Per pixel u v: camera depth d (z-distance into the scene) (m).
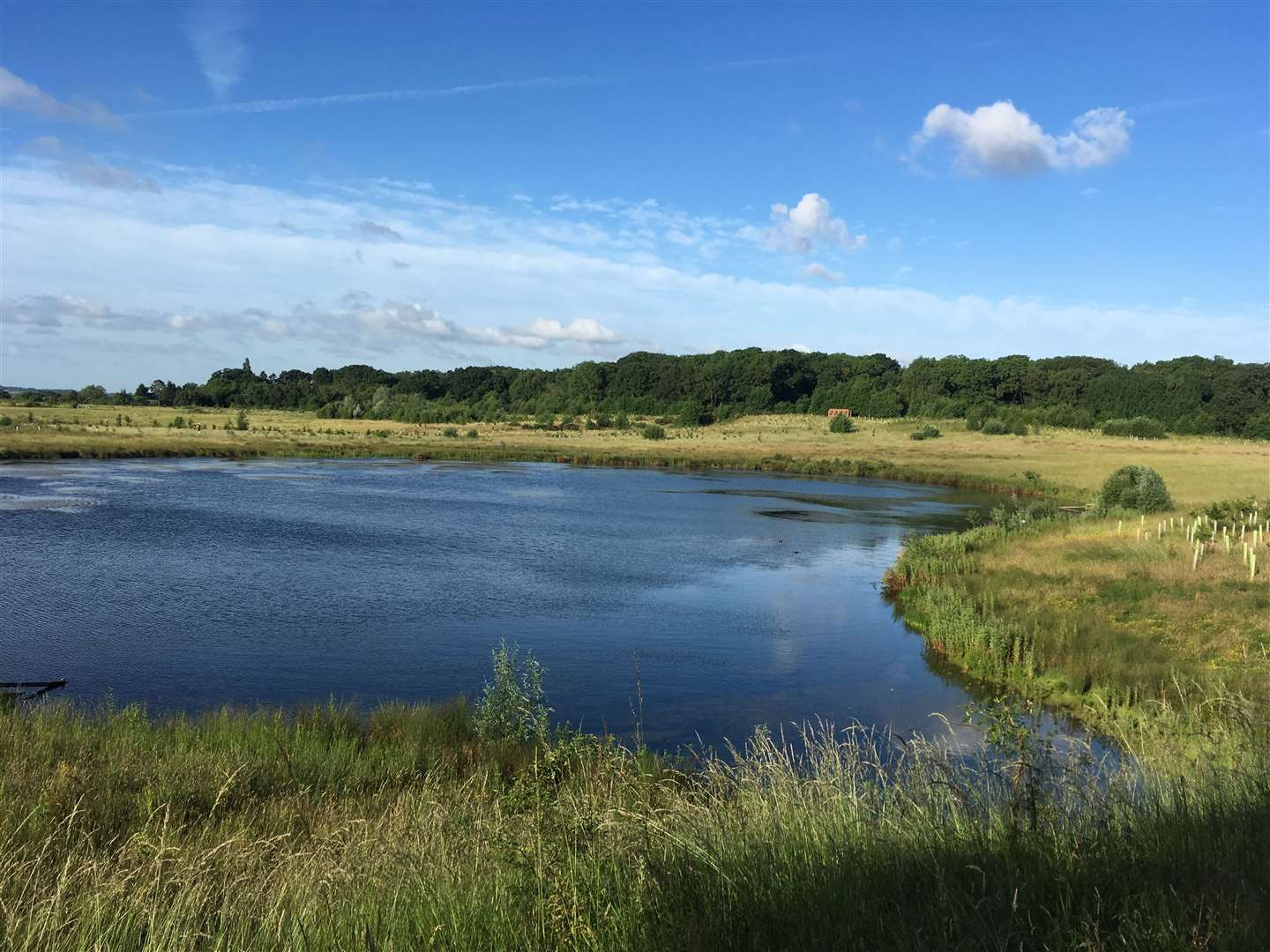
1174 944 3.74
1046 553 30.55
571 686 18.31
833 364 181.00
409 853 6.35
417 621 23.33
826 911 4.29
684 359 198.12
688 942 4.04
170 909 5.10
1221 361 155.88
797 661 20.55
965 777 6.89
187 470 64.81
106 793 9.00
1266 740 7.96
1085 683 17.33
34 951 4.57
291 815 8.93
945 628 21.33
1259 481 58.06
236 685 17.59
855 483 70.62
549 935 4.35
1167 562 26.67
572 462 87.81
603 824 5.66
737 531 42.88
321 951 4.47
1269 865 4.45
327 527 39.19
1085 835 5.29
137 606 23.78
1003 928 3.92
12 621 22.06
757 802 6.57
